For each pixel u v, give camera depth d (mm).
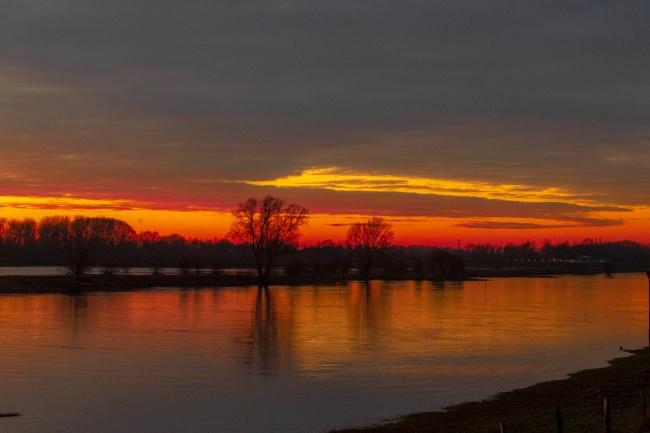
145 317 60375
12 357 37938
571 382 31812
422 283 142500
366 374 34312
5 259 195000
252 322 57281
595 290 115062
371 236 168000
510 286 129750
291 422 25250
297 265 147750
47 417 25719
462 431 23156
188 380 32375
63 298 83000
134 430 24250
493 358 39375
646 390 27547
